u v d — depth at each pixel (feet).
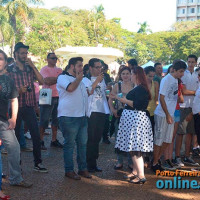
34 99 16.44
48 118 21.48
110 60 35.17
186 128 19.13
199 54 175.52
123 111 15.75
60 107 15.67
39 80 16.75
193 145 21.43
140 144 15.06
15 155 14.19
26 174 16.24
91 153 17.04
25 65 16.52
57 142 22.68
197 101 18.28
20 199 13.19
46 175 16.22
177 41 192.75
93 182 15.56
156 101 18.58
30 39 144.15
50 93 20.49
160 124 16.85
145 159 18.60
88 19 176.04
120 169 17.87
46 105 21.24
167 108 16.71
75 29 164.14
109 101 18.16
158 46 201.46
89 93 16.39
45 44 146.10
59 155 20.38
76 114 15.53
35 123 16.29
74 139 15.79
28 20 116.67
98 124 16.89
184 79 19.67
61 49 34.45
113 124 20.27
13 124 13.94
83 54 32.99
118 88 18.10
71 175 15.83
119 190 14.64
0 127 13.91
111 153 21.57
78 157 16.34
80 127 15.98
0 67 13.66
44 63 141.90
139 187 15.10
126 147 15.30
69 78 15.65
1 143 13.12
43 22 150.82
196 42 176.14
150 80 18.44
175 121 18.03
